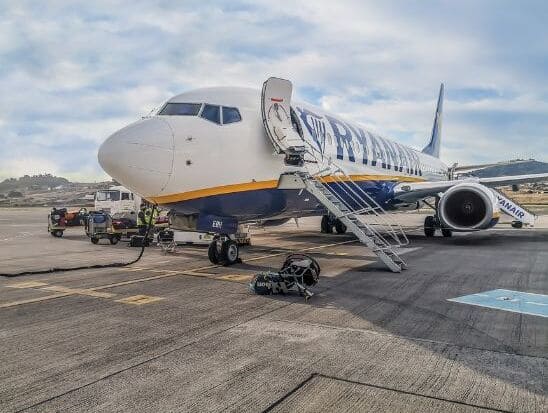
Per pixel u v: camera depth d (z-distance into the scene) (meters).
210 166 10.51
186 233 16.97
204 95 11.27
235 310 7.01
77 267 11.74
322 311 6.95
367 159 17.27
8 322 6.35
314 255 14.12
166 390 4.07
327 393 4.01
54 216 24.39
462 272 10.70
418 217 45.53
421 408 3.74
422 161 26.42
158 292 8.41
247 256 13.86
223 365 4.67
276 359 4.84
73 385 4.19
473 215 16.62
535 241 18.81
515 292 8.39
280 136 11.45
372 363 4.73
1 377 4.38
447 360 4.83
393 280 9.66
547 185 153.62
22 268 11.94
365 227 11.78
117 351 5.11
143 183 9.89
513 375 4.43
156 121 10.31
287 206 12.63
